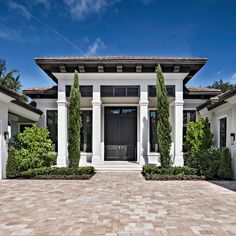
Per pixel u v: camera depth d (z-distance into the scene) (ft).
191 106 50.21
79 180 32.65
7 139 35.17
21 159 35.47
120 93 43.93
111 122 52.01
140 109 42.96
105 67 42.11
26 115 44.09
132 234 14.71
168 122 36.17
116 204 20.98
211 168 35.06
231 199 22.76
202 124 41.11
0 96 32.86
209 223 16.55
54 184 29.94
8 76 101.60
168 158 35.99
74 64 41.19
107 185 29.27
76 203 21.29
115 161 49.67
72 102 36.27
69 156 36.04
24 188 27.63
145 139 42.80
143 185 29.30
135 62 40.27
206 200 22.39
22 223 16.51
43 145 37.73
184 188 27.63
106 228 15.61
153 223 16.51
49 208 19.83
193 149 40.55
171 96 42.98
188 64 41.09
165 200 22.35
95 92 43.06
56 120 49.80
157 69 36.60
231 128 36.14
